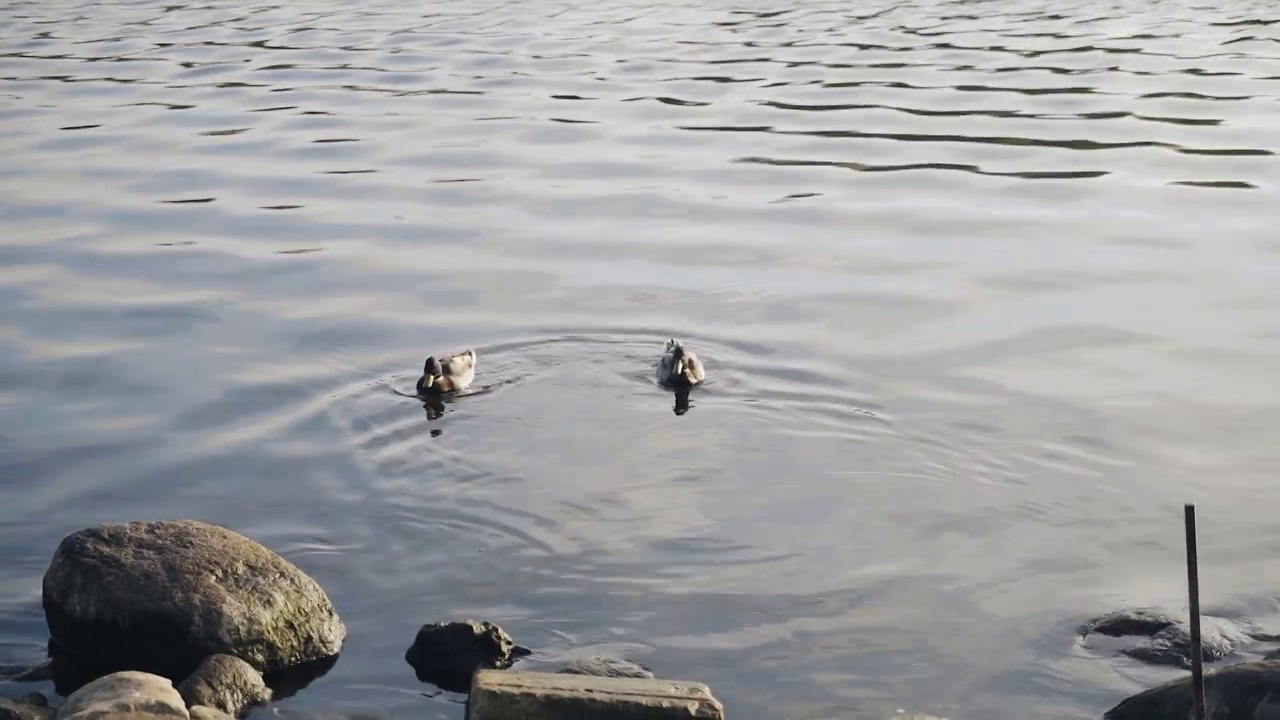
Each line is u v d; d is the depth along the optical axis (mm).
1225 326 18438
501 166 27547
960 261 21469
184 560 11586
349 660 11336
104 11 47625
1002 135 28719
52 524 13578
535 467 14695
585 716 9922
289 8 47375
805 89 33250
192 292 20547
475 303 20047
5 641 11531
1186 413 15773
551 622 11789
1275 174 25344
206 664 10789
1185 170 25859
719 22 42312
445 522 13547
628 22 42656
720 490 14133
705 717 9891
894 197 24969
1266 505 13602
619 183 26203
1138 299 19547
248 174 27250
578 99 33000
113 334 18844
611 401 16516
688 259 21891
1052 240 22359
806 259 21766
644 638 11547
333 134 30328
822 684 10914
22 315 19562
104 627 11250
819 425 15688
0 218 24359
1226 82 32188
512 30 41844
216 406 16406
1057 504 13742
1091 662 11094
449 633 11242
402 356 18062
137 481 14508
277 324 19234
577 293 20406
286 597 11492
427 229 23641
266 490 14258
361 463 14852
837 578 12438
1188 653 11008
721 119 30766
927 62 35688
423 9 46312
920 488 14125
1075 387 16562
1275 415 15664
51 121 31859
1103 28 39312
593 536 13211
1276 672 9750
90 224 24031
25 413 16250
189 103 33531
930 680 10945
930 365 17375
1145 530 13203
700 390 16766
